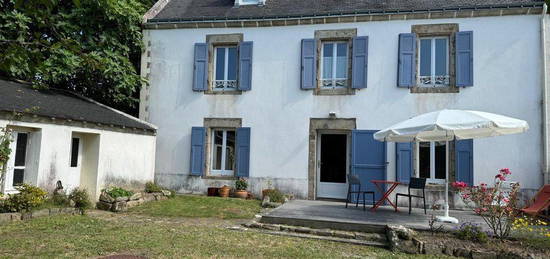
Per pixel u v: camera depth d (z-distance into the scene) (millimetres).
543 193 8484
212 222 7961
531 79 9594
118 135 10031
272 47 11250
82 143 9547
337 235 6930
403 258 5715
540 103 9500
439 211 8961
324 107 10797
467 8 9898
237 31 11523
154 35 12117
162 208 9133
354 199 10406
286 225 7484
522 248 5832
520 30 9727
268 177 10992
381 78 10461
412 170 10031
